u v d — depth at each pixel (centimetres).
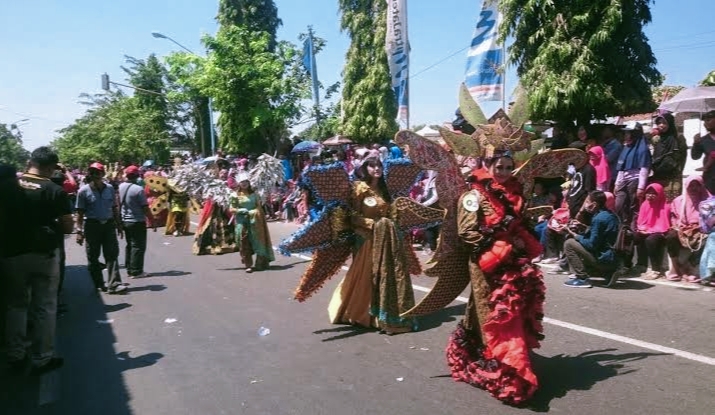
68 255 1258
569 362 461
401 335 560
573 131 1108
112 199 821
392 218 580
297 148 1823
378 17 2359
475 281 407
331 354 516
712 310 594
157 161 3894
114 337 600
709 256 677
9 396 451
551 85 1039
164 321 654
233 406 415
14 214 481
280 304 706
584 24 1023
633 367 444
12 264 484
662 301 637
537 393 405
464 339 434
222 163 1345
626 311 601
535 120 1130
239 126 2447
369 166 579
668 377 423
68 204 522
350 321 593
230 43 2336
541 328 403
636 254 821
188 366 502
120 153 3856
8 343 498
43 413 417
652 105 1080
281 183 954
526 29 1105
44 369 500
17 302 496
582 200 830
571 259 725
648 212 768
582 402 387
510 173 407
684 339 505
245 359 513
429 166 418
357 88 2433
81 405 429
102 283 826
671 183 838
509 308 381
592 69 1017
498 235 395
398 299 563
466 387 423
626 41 1052
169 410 414
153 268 1013
